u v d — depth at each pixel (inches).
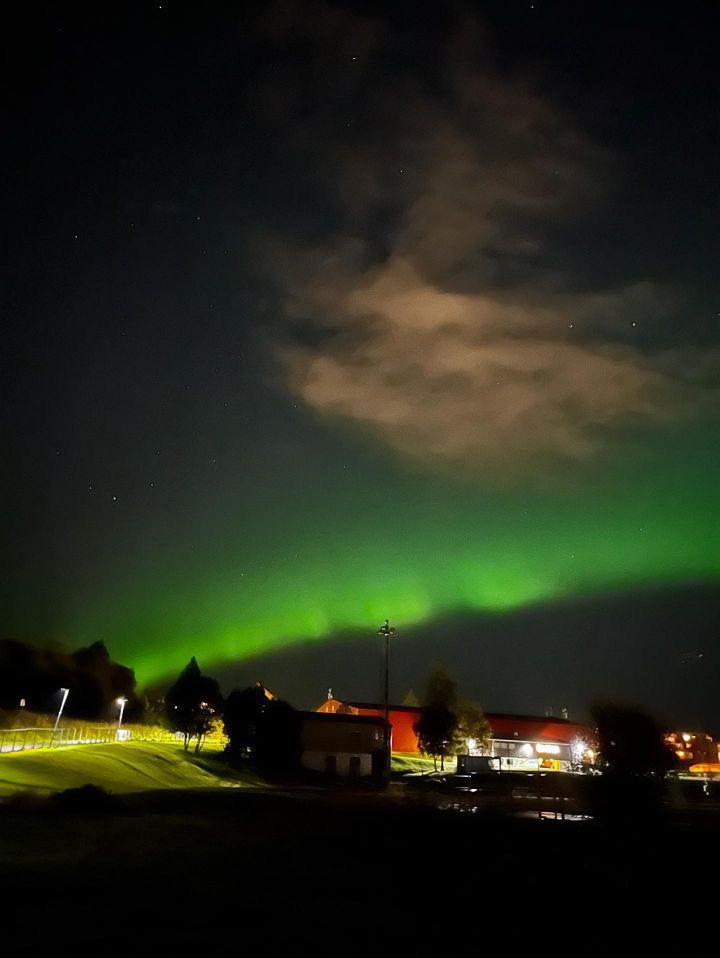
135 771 1702.8
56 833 787.4
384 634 2679.6
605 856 820.0
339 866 669.9
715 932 473.4
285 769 2393.0
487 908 511.8
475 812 1369.3
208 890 514.3
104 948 353.1
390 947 386.9
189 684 2495.1
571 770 2145.7
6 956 334.3
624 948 419.8
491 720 3467.0
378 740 2554.1
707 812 1599.4
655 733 1262.3
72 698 2942.9
